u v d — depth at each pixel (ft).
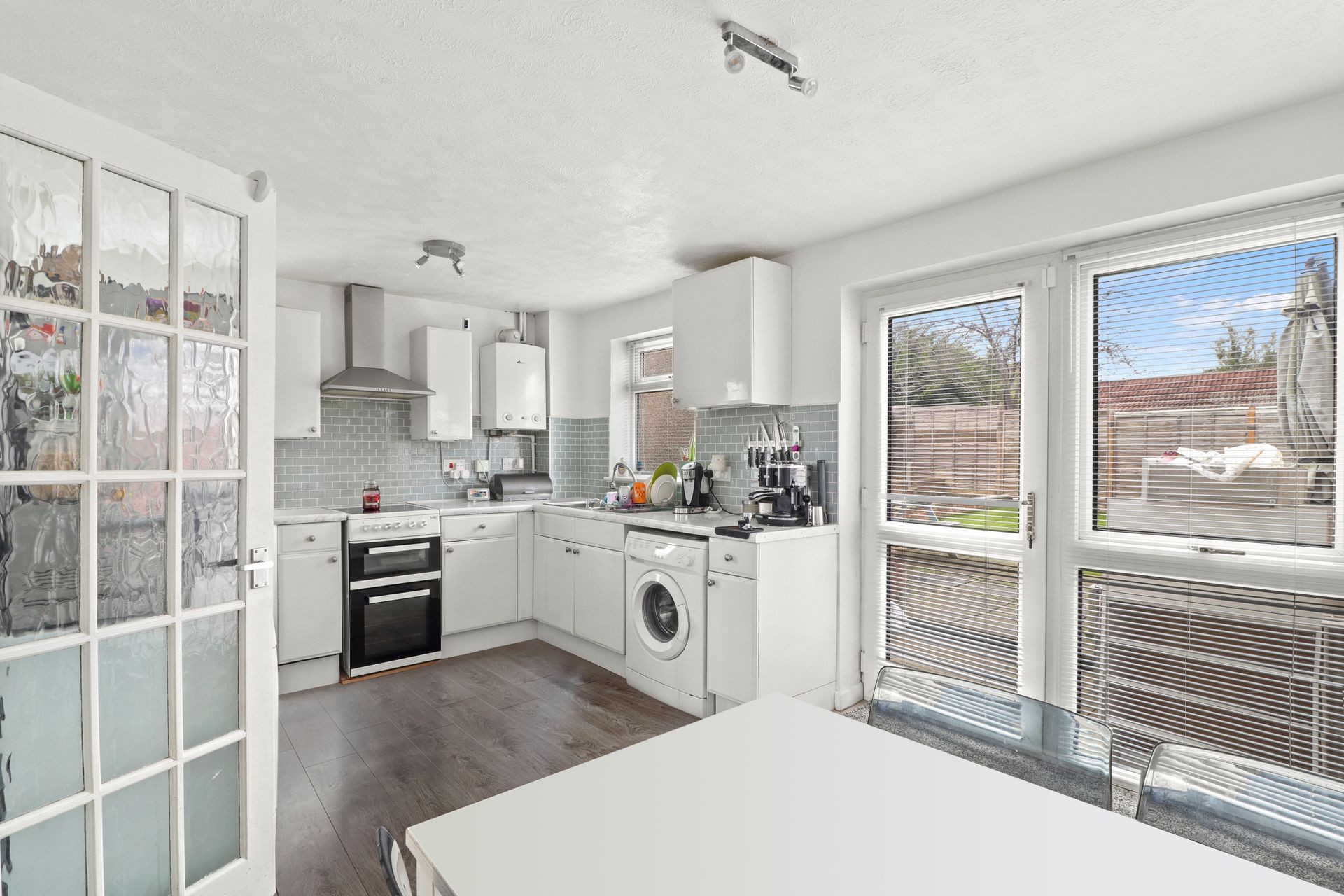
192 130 7.03
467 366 14.52
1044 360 8.78
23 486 4.29
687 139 7.27
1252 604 7.14
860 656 10.99
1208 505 7.44
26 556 4.32
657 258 11.74
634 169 8.04
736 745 4.05
